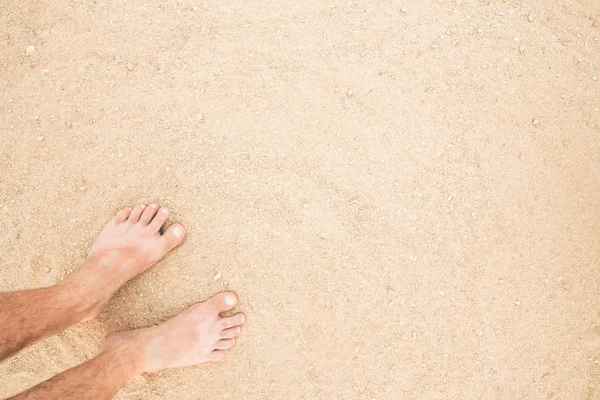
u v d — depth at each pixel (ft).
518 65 7.04
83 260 6.82
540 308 6.93
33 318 5.82
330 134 6.90
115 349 6.34
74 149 6.89
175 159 6.89
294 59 6.96
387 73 6.97
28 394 5.27
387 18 7.02
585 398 6.98
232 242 6.84
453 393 6.88
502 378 6.91
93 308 6.47
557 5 7.09
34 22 6.98
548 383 6.95
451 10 7.06
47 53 6.95
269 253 6.84
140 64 6.95
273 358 6.79
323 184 6.87
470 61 7.02
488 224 6.93
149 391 6.86
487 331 6.91
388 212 6.87
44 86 6.92
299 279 6.82
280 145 6.89
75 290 6.31
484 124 6.98
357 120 6.91
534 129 7.02
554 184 7.00
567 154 7.02
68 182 6.86
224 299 6.72
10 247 6.82
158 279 6.85
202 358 6.68
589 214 7.00
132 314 6.83
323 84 6.93
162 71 6.95
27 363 6.89
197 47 6.97
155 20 6.99
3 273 6.82
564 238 6.98
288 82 6.94
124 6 7.00
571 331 6.96
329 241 6.83
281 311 6.81
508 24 7.06
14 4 7.00
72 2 6.99
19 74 6.93
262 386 6.81
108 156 6.88
